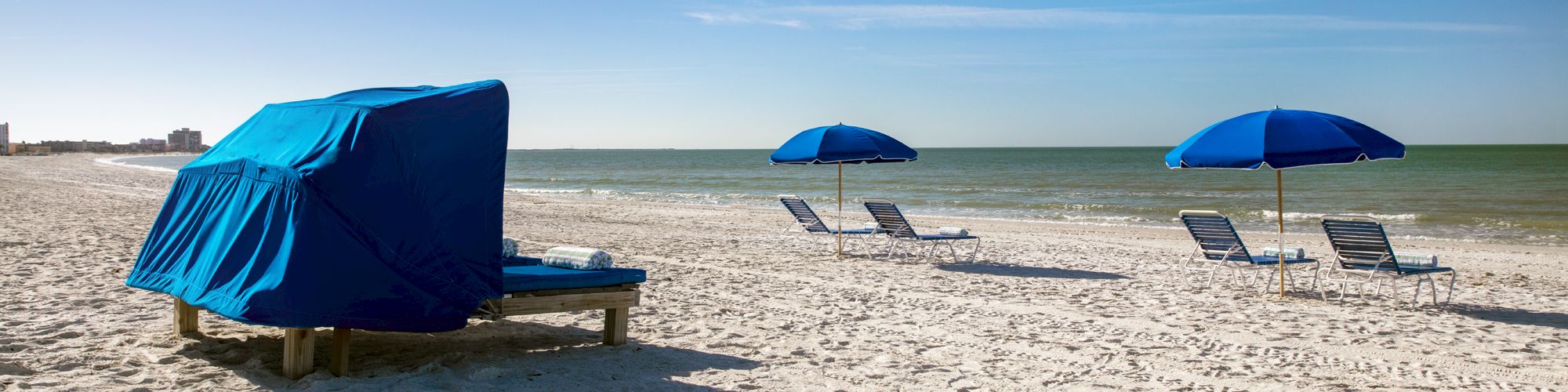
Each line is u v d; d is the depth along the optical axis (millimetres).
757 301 7418
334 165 4152
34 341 5008
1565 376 5125
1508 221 20453
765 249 12305
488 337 5566
